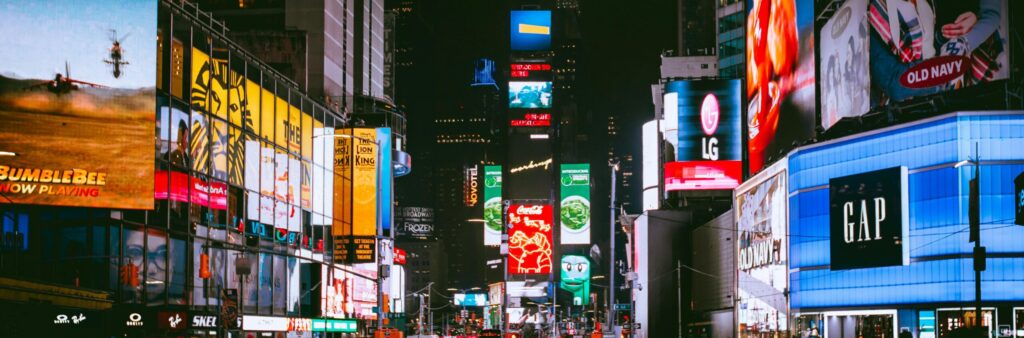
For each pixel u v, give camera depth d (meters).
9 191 53.69
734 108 130.38
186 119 63.16
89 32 56.69
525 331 182.62
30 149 54.50
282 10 123.88
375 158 92.56
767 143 104.56
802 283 83.62
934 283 70.81
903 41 78.19
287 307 79.25
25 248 55.06
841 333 79.06
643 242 135.50
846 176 78.44
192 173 63.94
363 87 150.75
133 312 55.53
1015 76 72.38
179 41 62.38
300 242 82.25
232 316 59.97
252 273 72.62
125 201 56.38
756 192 97.25
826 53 89.75
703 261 124.12
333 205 91.19
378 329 64.69
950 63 74.75
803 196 83.50
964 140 69.75
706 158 130.00
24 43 55.09
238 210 70.88
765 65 106.12
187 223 63.44
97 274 55.78
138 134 57.06
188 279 63.41
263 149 75.12
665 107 134.50
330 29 126.81
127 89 57.16
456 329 196.12
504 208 101.56
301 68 106.50
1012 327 68.25
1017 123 69.56
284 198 78.94
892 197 73.50
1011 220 68.88
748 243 99.88
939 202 70.88
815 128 90.38
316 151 87.00
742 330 102.31
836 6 89.75
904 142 74.00
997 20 72.69
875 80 80.31
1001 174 69.25
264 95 75.50
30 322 42.12
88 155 55.78
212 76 66.88
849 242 77.50
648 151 169.50
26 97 54.72
